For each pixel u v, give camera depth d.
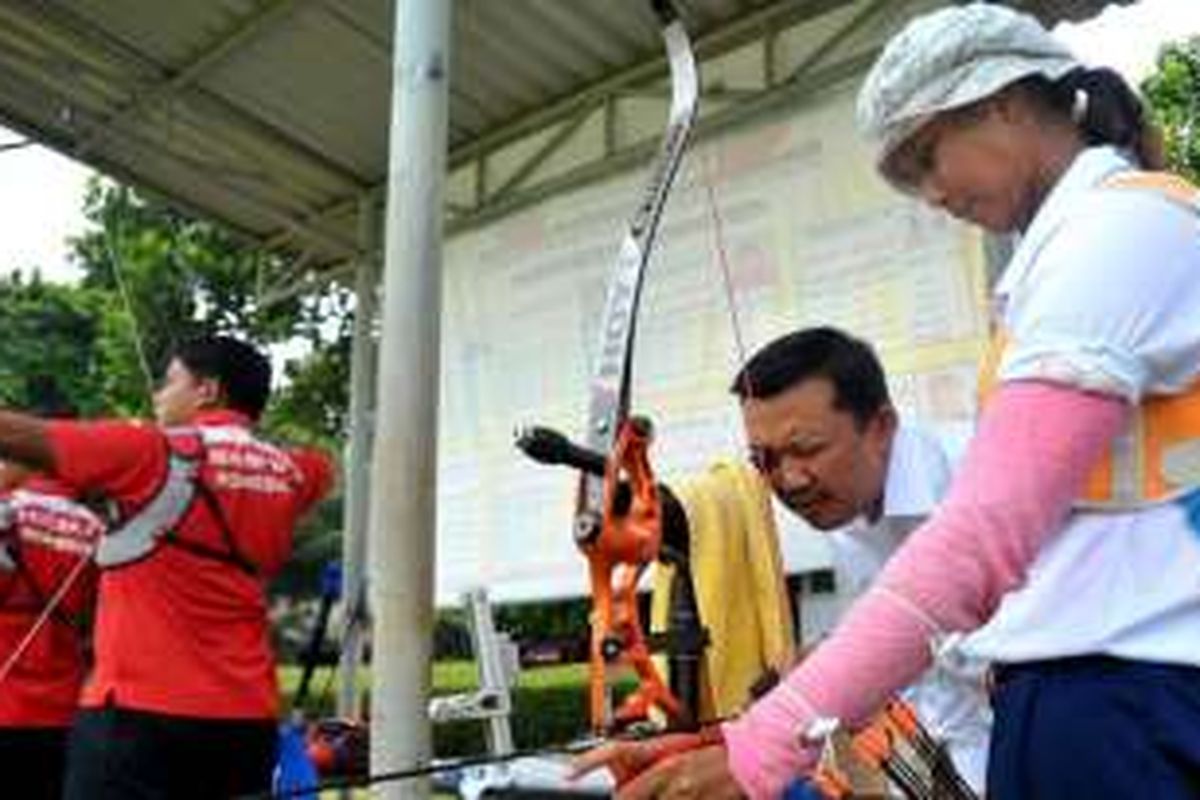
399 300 3.32
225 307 10.88
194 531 3.46
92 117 6.31
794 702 1.26
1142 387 1.30
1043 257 1.36
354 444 6.57
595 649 1.61
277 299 7.28
